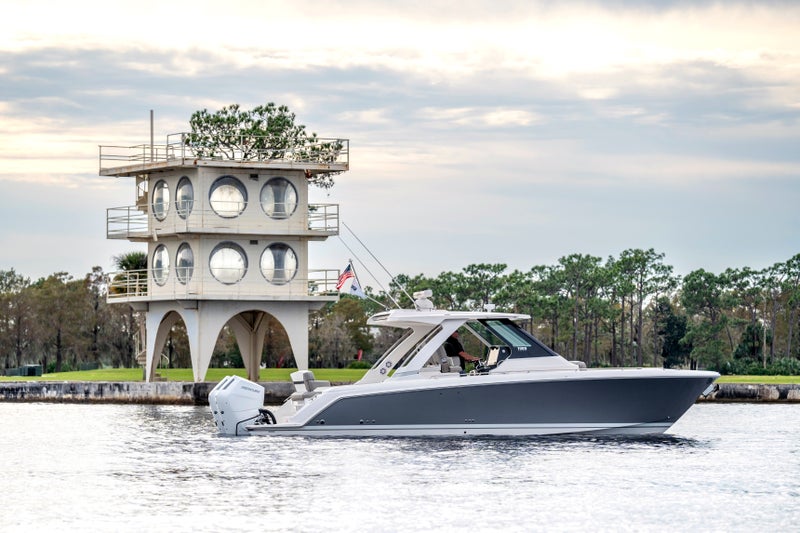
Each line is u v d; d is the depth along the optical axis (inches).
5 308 4768.7
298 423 1419.8
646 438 1445.6
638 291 4618.6
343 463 1248.2
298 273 2449.6
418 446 1358.3
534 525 961.5
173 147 2388.0
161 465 1272.1
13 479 1192.2
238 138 3147.1
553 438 1417.3
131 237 2493.8
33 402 2388.0
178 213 2397.9
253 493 1090.7
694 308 4596.5
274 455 1304.1
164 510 1019.3
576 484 1131.3
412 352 1493.6
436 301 4173.2
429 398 1400.1
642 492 1094.4
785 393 2348.7
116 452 1395.2
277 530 943.7
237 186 2397.9
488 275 4156.0
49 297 4694.9
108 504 1047.6
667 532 942.4
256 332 2645.2
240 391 1448.1
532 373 1413.6
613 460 1272.1
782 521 978.7
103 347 4746.6
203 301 2394.2
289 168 2411.4
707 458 1307.8
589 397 1417.3
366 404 1408.7
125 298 2529.5
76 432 1644.9
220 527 952.9
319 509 1019.3
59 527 956.6
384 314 1509.6
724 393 2365.9
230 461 1269.7
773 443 1461.6
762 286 4589.1
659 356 4773.6
